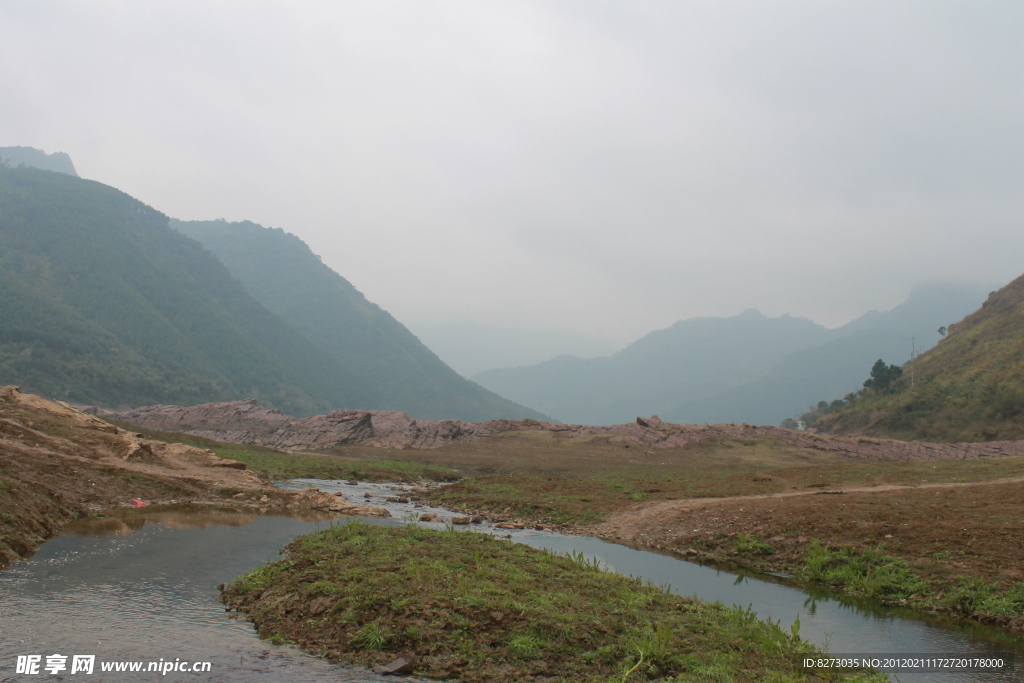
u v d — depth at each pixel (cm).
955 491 2762
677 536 2594
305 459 5600
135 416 8906
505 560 1831
